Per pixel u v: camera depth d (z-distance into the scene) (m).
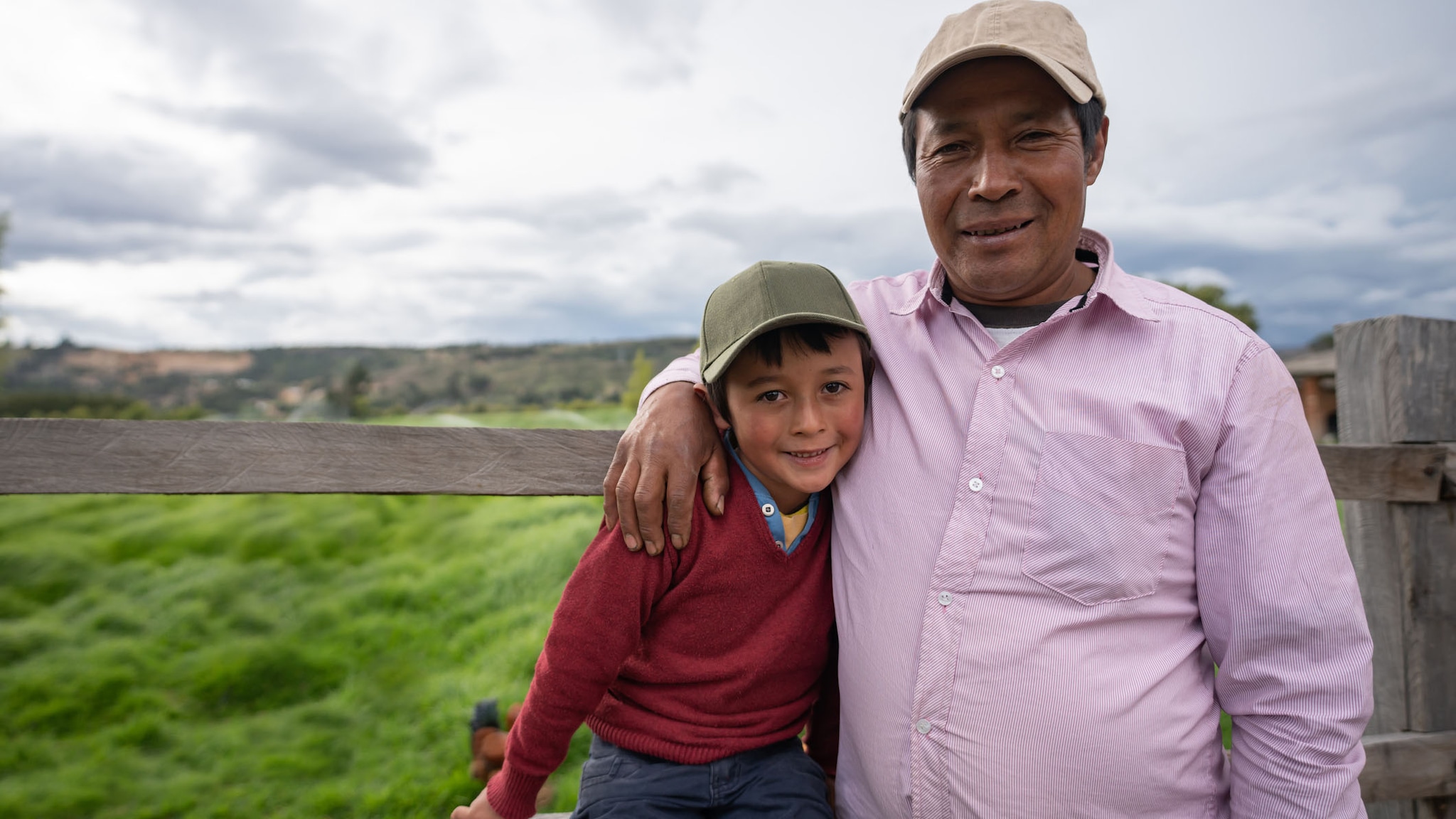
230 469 1.52
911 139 1.49
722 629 1.39
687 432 1.35
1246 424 1.22
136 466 1.47
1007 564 1.25
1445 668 2.12
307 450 1.55
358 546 7.78
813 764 1.52
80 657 5.54
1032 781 1.22
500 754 2.62
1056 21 1.30
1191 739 1.25
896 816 1.33
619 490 1.31
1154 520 1.24
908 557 1.32
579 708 1.36
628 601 1.33
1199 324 1.29
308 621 6.07
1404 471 2.06
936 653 1.26
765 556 1.38
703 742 1.42
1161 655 1.25
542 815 1.61
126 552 7.71
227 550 7.69
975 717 1.24
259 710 4.90
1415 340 2.12
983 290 1.36
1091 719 1.21
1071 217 1.32
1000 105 1.27
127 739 4.51
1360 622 1.18
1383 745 2.01
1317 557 1.19
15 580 6.98
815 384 1.30
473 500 9.02
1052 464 1.26
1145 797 1.21
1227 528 1.22
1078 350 1.33
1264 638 1.20
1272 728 1.21
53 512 8.81
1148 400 1.25
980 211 1.31
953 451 1.33
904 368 1.43
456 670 5.14
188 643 5.79
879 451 1.39
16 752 4.39
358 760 4.21
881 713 1.33
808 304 1.29
